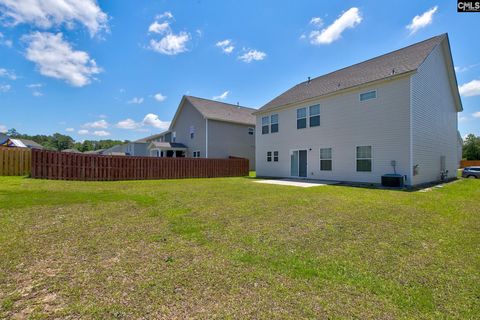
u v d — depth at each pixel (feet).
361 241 12.00
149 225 14.32
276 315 6.22
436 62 42.88
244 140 83.56
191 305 6.61
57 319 5.96
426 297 7.16
